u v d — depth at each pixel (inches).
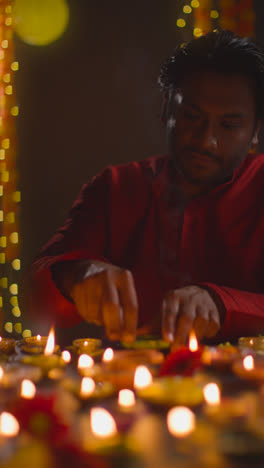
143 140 137.7
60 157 137.0
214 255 56.8
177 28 134.6
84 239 57.5
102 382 28.4
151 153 137.6
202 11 123.2
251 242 56.8
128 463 17.6
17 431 20.4
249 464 17.7
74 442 19.3
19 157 134.4
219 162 50.4
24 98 136.0
